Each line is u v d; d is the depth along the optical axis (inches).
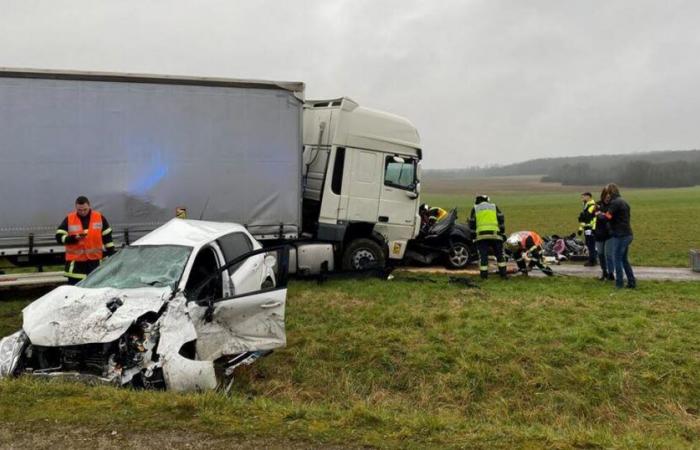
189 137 432.8
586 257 670.5
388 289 451.5
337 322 348.5
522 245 558.9
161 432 183.3
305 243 489.4
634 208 2010.3
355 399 249.0
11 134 389.4
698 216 1549.0
